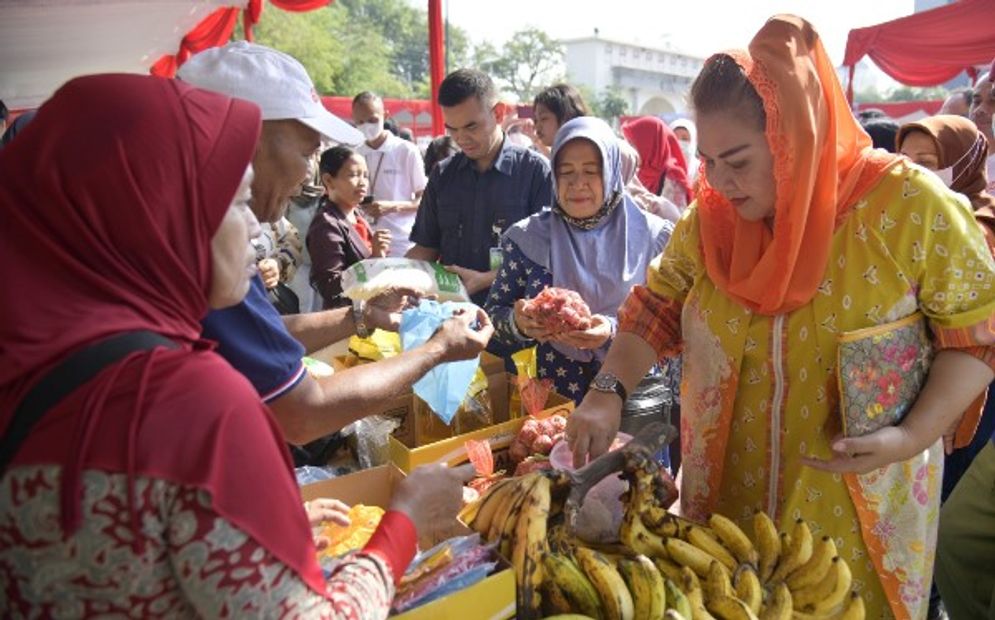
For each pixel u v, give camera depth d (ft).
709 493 5.55
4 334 2.63
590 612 3.88
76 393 2.54
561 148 8.16
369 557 3.26
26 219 2.72
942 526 6.99
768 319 5.08
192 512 2.51
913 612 5.14
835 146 4.65
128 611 2.58
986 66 33.86
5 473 2.55
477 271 11.38
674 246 5.79
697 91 4.75
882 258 4.69
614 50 183.83
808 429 5.05
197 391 2.60
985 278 4.60
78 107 2.77
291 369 4.63
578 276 8.20
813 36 4.54
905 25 34.37
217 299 3.13
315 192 14.79
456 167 11.44
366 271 7.62
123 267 2.77
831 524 5.07
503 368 7.59
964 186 9.11
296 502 2.78
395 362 5.27
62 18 8.15
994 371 4.82
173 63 21.34
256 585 2.58
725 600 3.89
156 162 2.75
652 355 5.96
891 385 4.77
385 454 6.39
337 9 141.59
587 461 5.40
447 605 3.56
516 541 4.08
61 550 2.50
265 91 5.07
